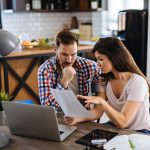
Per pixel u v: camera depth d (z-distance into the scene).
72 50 2.46
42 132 1.80
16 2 6.27
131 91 2.12
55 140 1.78
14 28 6.71
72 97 1.81
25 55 4.23
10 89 4.50
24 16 6.82
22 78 4.57
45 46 4.65
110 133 1.86
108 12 6.79
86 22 7.16
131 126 2.18
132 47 5.45
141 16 5.27
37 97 4.82
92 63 2.70
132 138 1.77
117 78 2.21
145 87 2.15
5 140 1.77
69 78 2.41
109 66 2.15
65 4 7.22
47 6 6.93
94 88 2.62
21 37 5.01
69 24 7.53
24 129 1.85
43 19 7.12
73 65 2.68
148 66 5.41
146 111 2.19
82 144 1.73
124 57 2.14
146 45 5.39
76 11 7.20
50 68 2.55
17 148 1.71
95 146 1.68
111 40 2.13
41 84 2.49
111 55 2.10
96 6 6.60
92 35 6.99
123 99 2.20
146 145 1.67
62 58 2.49
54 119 1.71
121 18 5.48
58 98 1.95
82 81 2.71
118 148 1.64
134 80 2.14
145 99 2.18
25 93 4.68
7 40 2.10
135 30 5.36
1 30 2.18
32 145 1.74
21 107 1.78
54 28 7.34
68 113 1.98
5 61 4.20
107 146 1.67
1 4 6.45
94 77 2.67
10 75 4.46
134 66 2.19
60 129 1.95
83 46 4.75
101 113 2.25
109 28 6.77
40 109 1.72
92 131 1.91
